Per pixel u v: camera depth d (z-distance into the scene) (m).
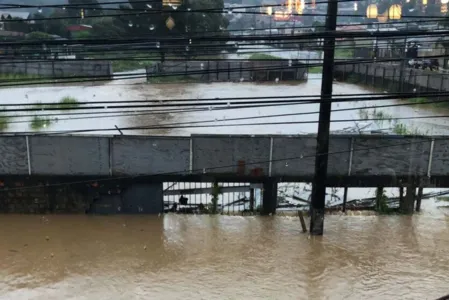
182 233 14.16
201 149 14.65
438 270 12.49
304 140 14.70
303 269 12.41
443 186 15.31
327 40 11.95
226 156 14.76
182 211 15.54
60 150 14.34
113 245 13.31
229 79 50.19
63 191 14.73
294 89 45.09
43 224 14.33
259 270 12.31
